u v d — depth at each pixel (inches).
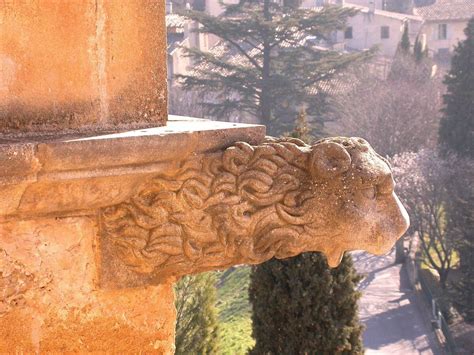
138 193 115.8
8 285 113.3
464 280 1309.1
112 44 115.0
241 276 1150.3
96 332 119.4
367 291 1389.0
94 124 114.4
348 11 1817.2
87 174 107.6
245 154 118.6
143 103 119.0
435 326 1197.7
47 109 110.9
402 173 1462.8
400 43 2311.8
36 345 115.7
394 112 1845.5
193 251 117.7
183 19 2043.6
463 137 1836.9
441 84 2144.4
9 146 100.7
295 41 1809.8
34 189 106.7
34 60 109.7
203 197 117.2
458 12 3002.0
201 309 526.9
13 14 108.0
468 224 1328.7
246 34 1768.0
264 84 1743.4
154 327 123.5
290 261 478.9
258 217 119.3
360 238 120.6
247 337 887.7
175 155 113.4
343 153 120.1
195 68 1809.8
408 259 1469.0
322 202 120.1
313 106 1800.0
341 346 478.6
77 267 116.8
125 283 118.1
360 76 1909.4
